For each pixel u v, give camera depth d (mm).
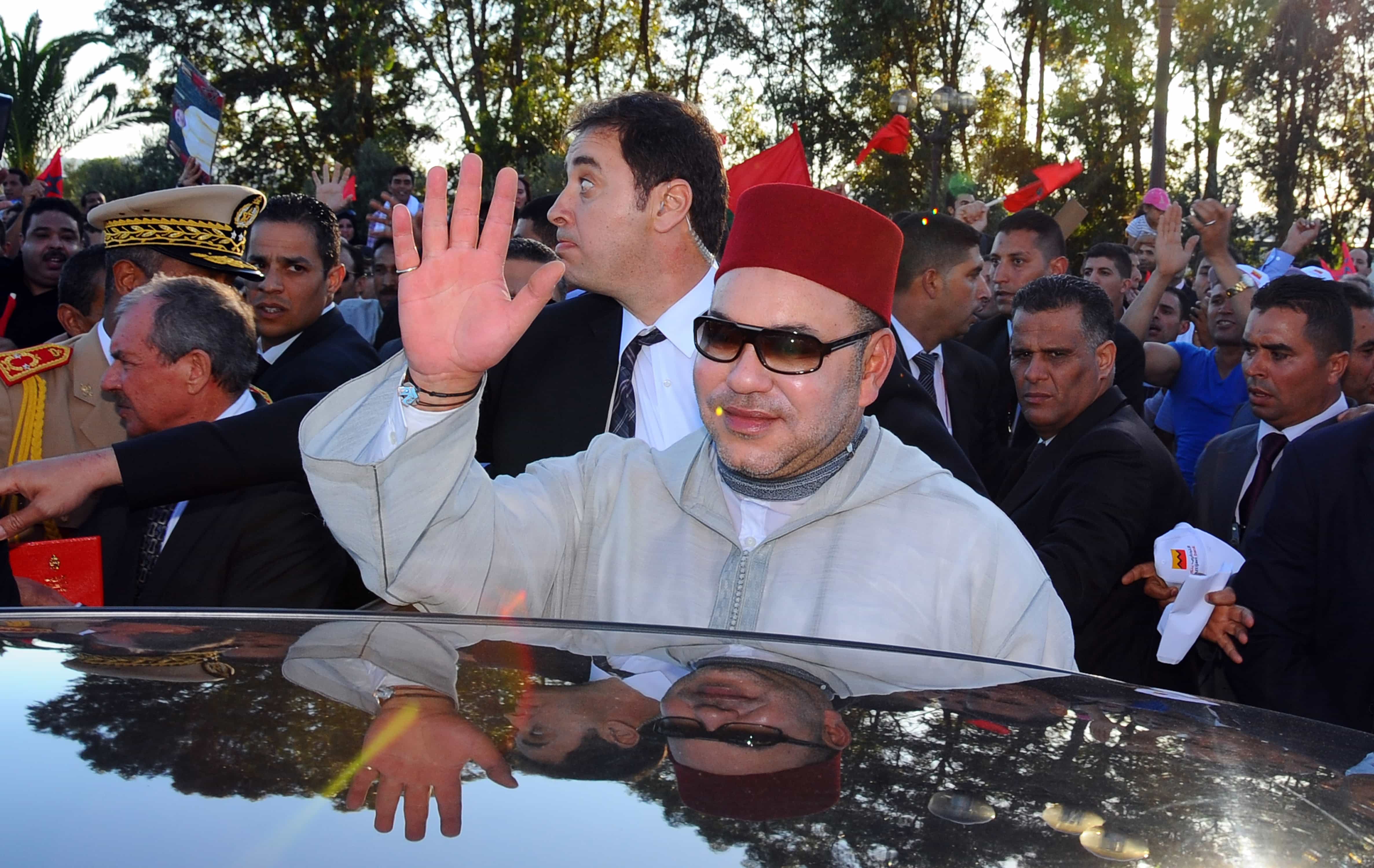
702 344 1809
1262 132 31734
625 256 2676
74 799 619
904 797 725
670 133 2668
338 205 6918
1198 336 6828
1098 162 28875
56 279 5914
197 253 3238
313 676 876
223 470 2268
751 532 1924
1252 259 31062
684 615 1868
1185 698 1104
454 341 1561
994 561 1877
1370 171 29859
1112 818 725
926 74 30875
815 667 1051
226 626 1044
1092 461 3180
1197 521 3838
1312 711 2684
